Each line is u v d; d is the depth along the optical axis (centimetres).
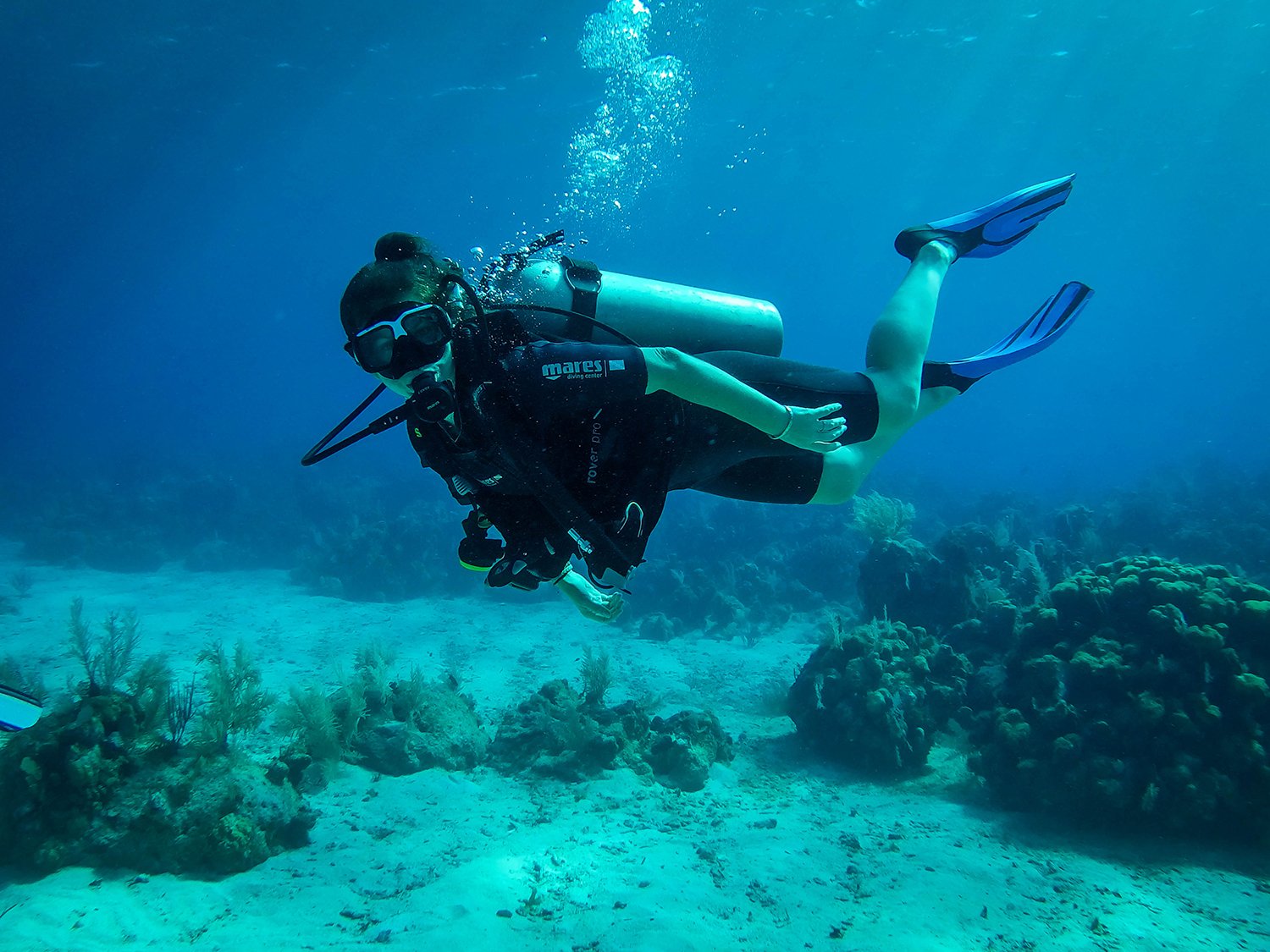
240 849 583
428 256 206
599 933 506
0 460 4231
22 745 600
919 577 1102
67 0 2270
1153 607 732
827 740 862
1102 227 6009
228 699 689
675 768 782
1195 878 593
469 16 2452
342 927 514
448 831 654
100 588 1736
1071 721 706
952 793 762
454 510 2320
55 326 12438
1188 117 3609
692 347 269
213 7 2336
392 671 1170
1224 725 667
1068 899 561
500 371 186
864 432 263
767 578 1645
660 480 223
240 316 11619
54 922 499
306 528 2194
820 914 536
